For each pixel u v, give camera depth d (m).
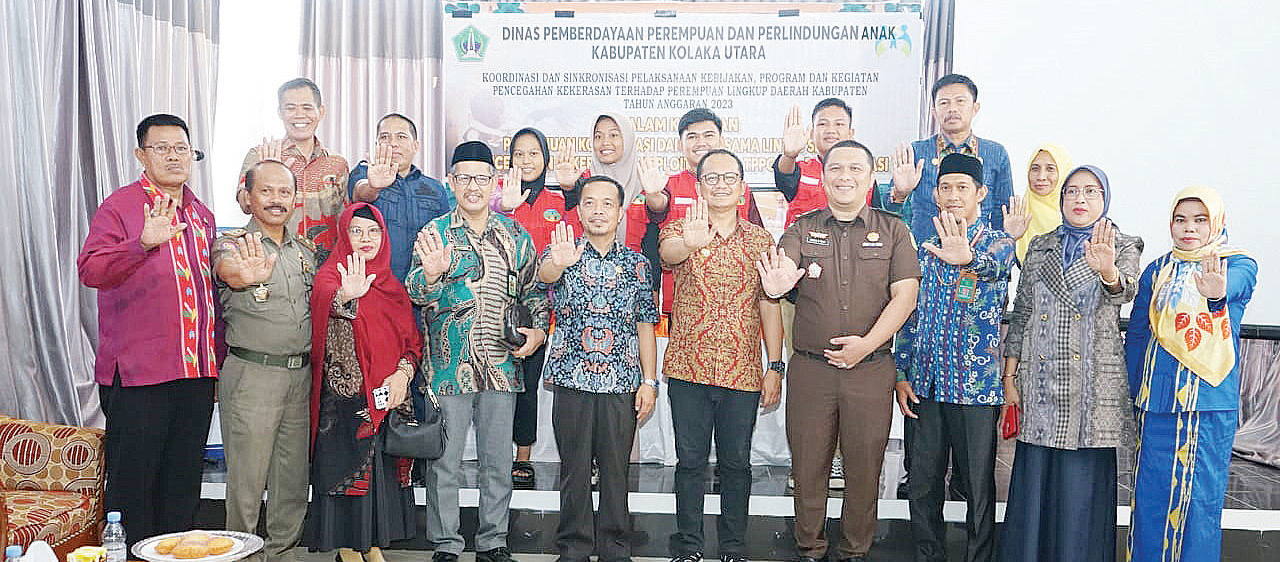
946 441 3.61
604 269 3.46
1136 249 3.35
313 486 3.43
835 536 3.87
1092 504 3.43
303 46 5.02
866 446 3.49
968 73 4.62
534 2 4.22
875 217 3.54
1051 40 4.60
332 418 3.41
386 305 3.42
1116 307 3.35
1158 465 3.30
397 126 4.06
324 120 5.01
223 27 5.09
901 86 4.10
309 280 3.54
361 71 5.01
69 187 4.44
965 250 3.48
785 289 3.42
